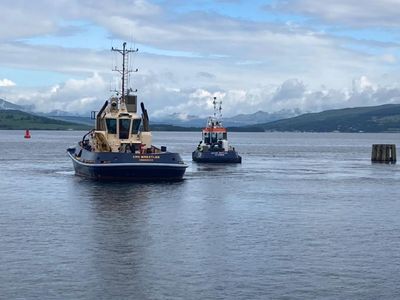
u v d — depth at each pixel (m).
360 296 27.11
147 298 26.58
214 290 27.67
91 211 49.16
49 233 39.44
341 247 36.16
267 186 71.44
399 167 111.88
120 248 35.16
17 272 30.08
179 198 57.78
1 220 44.59
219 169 99.12
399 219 46.94
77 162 78.69
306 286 28.38
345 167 111.06
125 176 70.25
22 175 83.12
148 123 76.81
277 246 36.25
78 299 26.39
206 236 38.94
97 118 78.31
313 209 52.19
